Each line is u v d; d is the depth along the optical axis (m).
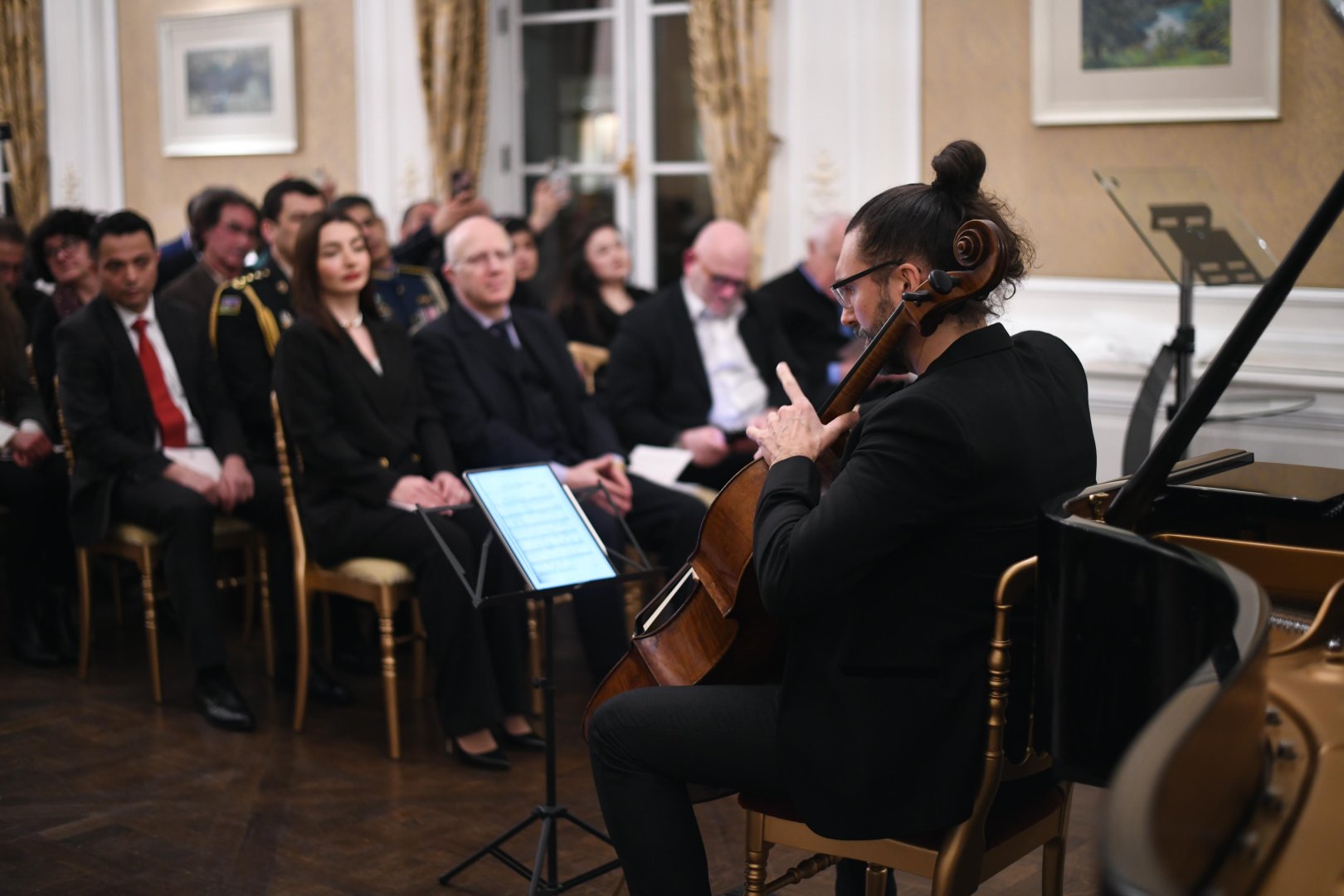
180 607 3.67
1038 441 1.74
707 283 4.28
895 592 1.72
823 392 4.37
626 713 1.93
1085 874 2.72
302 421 3.49
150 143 7.48
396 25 6.56
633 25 6.25
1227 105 4.49
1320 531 2.10
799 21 5.49
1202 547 2.04
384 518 3.42
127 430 3.96
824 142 5.50
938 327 1.76
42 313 4.45
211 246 4.71
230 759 3.37
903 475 1.64
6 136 4.86
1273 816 1.17
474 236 3.89
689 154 6.20
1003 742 1.75
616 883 2.69
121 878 2.69
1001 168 4.99
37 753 3.39
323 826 2.96
